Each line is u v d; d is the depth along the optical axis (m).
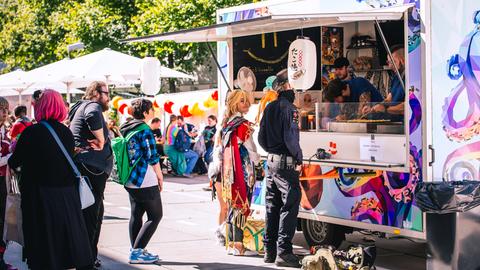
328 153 8.67
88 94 8.18
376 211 8.25
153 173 8.55
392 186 8.04
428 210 7.29
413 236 7.84
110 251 9.51
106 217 12.54
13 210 7.59
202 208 13.66
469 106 7.85
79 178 6.93
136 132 8.42
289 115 8.27
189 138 20.19
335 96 9.48
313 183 9.08
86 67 15.98
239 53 10.40
